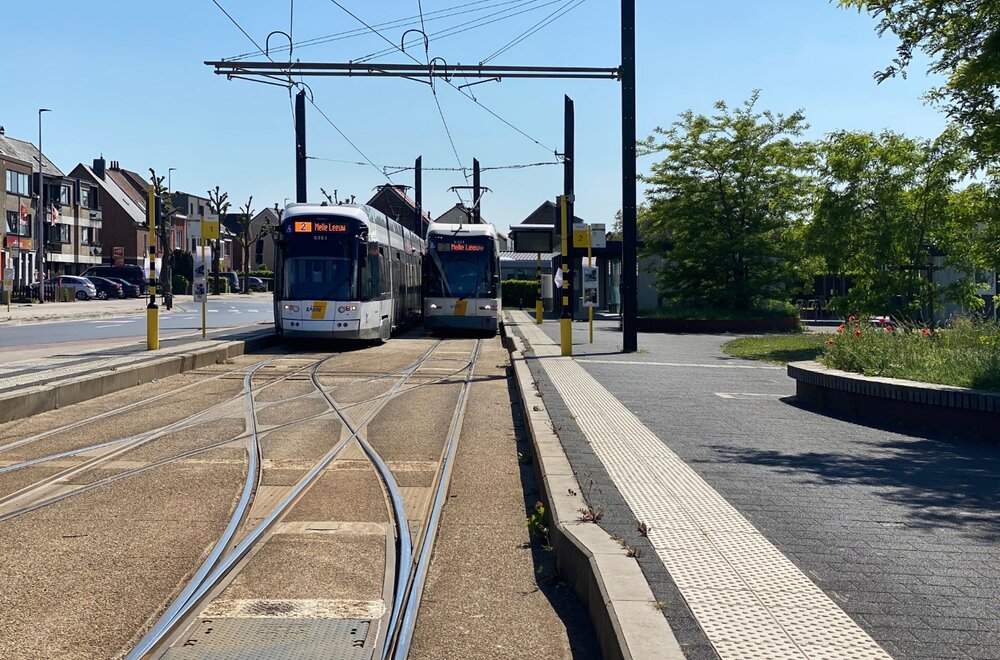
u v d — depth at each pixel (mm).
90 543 6926
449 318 33156
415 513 8031
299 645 5020
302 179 33656
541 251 36188
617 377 16594
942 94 13211
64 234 82000
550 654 4922
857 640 4148
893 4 12523
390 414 13992
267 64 22891
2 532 7219
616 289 50906
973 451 9469
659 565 5246
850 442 9961
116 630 5195
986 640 4176
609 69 23516
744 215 35938
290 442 11484
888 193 22156
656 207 36594
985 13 11945
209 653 4902
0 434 11797
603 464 8328
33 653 4852
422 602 5734
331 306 25312
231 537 7160
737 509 6691
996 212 14125
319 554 6734
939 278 24969
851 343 14172
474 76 23031
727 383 15930
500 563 6559
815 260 34562
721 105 35906
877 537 5961
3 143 75562
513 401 15648
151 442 11344
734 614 4449
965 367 11898
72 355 19844
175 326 36812
